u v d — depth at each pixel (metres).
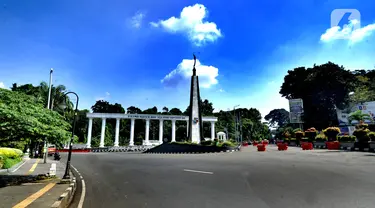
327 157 18.36
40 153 35.50
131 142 57.50
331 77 51.56
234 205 6.60
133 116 57.81
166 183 10.23
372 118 45.25
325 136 37.41
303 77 58.12
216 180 10.26
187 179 10.90
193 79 37.38
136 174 13.53
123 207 6.99
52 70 24.38
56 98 40.09
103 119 56.06
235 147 33.69
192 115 36.22
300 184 8.66
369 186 8.00
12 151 20.47
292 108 53.31
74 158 30.08
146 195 8.27
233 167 13.93
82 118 69.50
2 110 10.18
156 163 18.62
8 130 11.16
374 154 20.69
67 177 12.33
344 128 48.59
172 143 35.66
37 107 13.01
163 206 6.83
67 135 13.30
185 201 7.22
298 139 45.12
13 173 16.17
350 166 12.68
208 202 7.00
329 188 7.90
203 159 19.84
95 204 7.53
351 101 51.16
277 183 9.01
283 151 28.12
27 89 42.22
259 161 16.66
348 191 7.44
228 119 94.50
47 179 13.22
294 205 6.36
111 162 22.42
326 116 54.34
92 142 66.62
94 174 15.15
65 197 8.28
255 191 7.98
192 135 35.69
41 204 7.57
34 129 11.14
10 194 9.08
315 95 54.59
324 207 6.09
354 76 53.62
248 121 92.25
